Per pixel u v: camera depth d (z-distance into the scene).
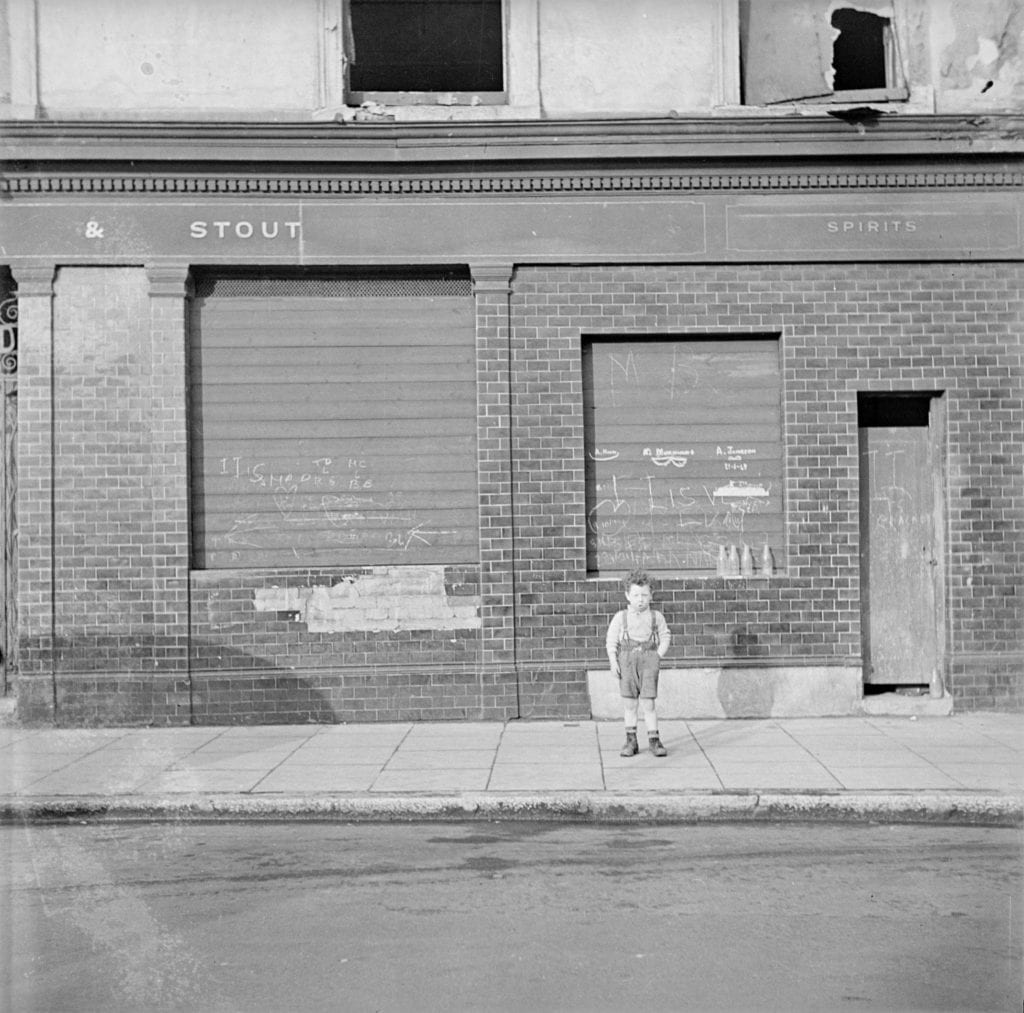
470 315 11.28
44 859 7.04
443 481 11.25
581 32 11.09
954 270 11.12
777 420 11.27
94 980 5.05
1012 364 11.12
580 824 7.85
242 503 11.16
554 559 11.05
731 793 8.05
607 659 11.00
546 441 11.06
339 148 10.88
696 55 11.08
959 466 11.12
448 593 11.05
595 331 11.09
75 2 10.90
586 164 10.98
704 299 11.10
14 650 11.25
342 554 11.19
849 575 11.04
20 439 10.91
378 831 7.69
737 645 11.02
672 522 11.23
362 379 11.26
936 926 5.67
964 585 11.10
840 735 10.12
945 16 11.06
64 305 10.95
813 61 11.22
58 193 10.88
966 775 8.55
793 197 11.05
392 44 11.34
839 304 11.11
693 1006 4.70
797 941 5.46
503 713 10.96
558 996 4.81
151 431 10.95
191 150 10.82
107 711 10.88
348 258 10.98
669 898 6.15
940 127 10.89
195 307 11.18
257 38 10.99
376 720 10.98
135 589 10.91
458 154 10.90
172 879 6.58
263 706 10.95
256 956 5.33
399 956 5.29
